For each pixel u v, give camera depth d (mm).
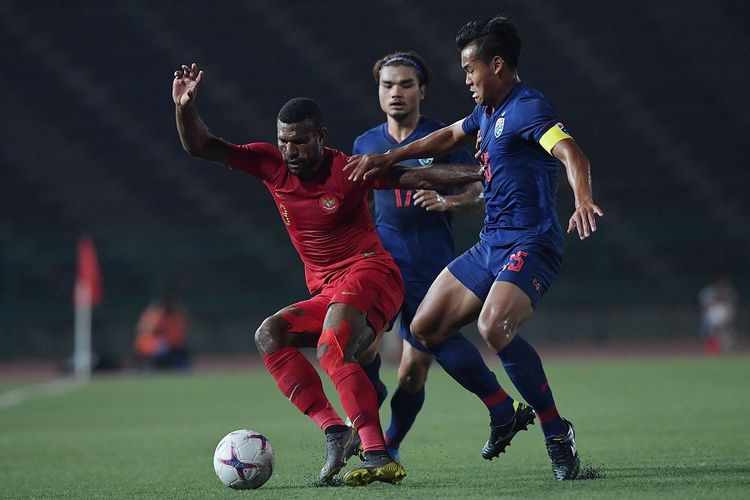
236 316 94250
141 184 106250
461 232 87500
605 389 48969
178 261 97812
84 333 83688
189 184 105375
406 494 17281
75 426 39188
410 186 20359
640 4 111000
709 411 36125
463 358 20156
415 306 23250
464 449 26703
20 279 98625
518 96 19312
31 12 115688
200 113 109125
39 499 19344
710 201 100438
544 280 19172
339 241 20281
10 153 109188
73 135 109625
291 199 20141
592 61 108625
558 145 18281
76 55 113875
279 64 111562
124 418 42250
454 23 110938
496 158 19484
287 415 41406
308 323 19766
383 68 24438
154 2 115250
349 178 19781
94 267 76812
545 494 16859
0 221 105562
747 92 106438
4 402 52719
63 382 69500
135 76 112312
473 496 16766
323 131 19750
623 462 22219
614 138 104500
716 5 111125
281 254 97500
